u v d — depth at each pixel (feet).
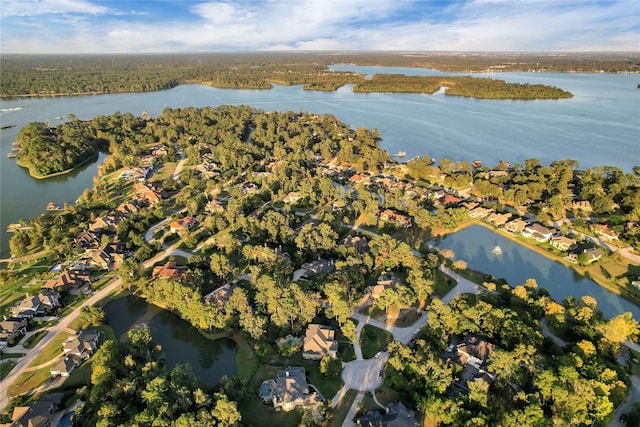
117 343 416.67
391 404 328.29
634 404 327.47
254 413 333.21
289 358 391.65
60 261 565.53
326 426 318.86
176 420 294.66
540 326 405.18
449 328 405.59
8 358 394.73
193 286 472.03
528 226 647.56
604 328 385.50
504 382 346.33
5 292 497.46
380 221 647.56
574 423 307.99
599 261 561.84
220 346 419.33
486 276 504.84
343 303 417.28
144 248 571.28
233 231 642.63
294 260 548.72
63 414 331.16
